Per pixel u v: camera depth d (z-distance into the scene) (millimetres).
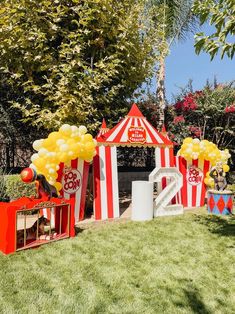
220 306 4152
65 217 6812
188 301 4238
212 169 9805
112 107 12523
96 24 10727
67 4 10641
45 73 10914
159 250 6078
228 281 4863
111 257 5652
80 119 10297
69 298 4195
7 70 10125
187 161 10445
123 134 9039
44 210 7707
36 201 6105
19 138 12742
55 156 7285
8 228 5672
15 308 3914
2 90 11727
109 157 8844
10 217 5695
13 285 4488
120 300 4199
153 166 16266
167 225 7949
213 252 6039
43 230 6531
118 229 7520
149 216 8609
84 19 10078
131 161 15836
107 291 4422
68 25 10922
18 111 11977
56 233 6691
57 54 10875
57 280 4691
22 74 10055
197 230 7496
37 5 9867
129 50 11305
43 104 10656
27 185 9336
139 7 11789
